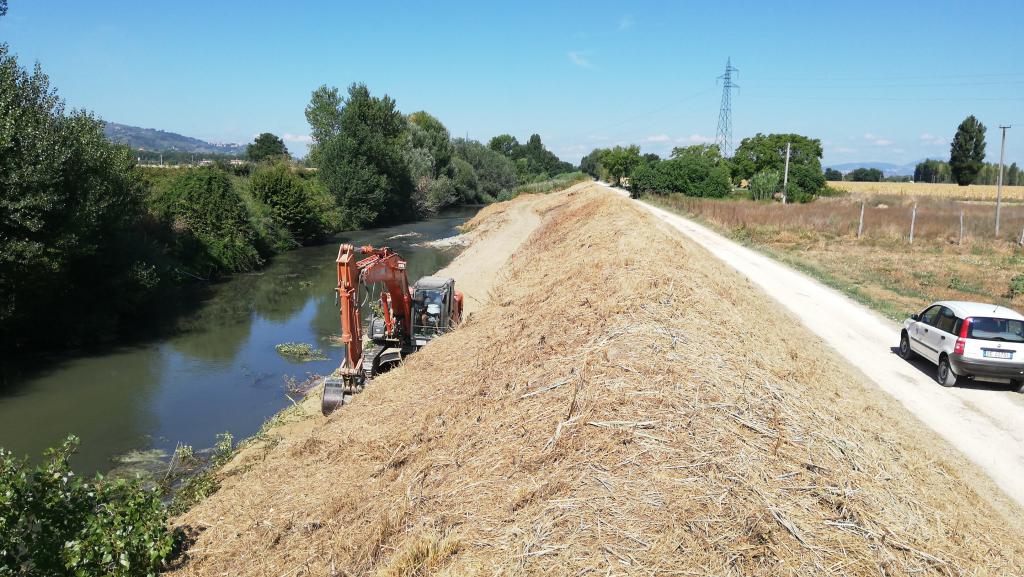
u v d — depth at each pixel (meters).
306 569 6.24
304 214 41.16
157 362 17.64
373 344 15.77
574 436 6.59
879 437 8.09
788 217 38.16
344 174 51.19
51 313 18.41
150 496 7.25
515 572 4.93
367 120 58.03
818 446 6.70
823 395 9.02
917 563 5.21
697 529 5.17
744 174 74.06
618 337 8.73
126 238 21.62
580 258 15.84
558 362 8.58
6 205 15.86
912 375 13.25
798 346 12.85
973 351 12.05
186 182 31.88
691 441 6.30
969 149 89.88
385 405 10.45
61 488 6.46
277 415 13.35
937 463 8.27
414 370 12.04
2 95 17.06
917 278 23.75
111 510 6.52
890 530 5.53
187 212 30.86
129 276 20.69
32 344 18.34
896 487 6.46
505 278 21.95
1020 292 20.88
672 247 16.05
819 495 5.81
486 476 6.52
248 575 6.46
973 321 12.25
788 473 6.06
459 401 9.07
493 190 93.00
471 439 7.50
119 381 15.98
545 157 163.75
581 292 11.59
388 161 55.38
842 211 40.44
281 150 97.62
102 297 20.34
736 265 25.41
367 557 5.95
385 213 58.16
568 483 5.89
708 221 41.72
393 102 63.00
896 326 17.39
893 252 29.62
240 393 15.24
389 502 6.87
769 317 14.64
